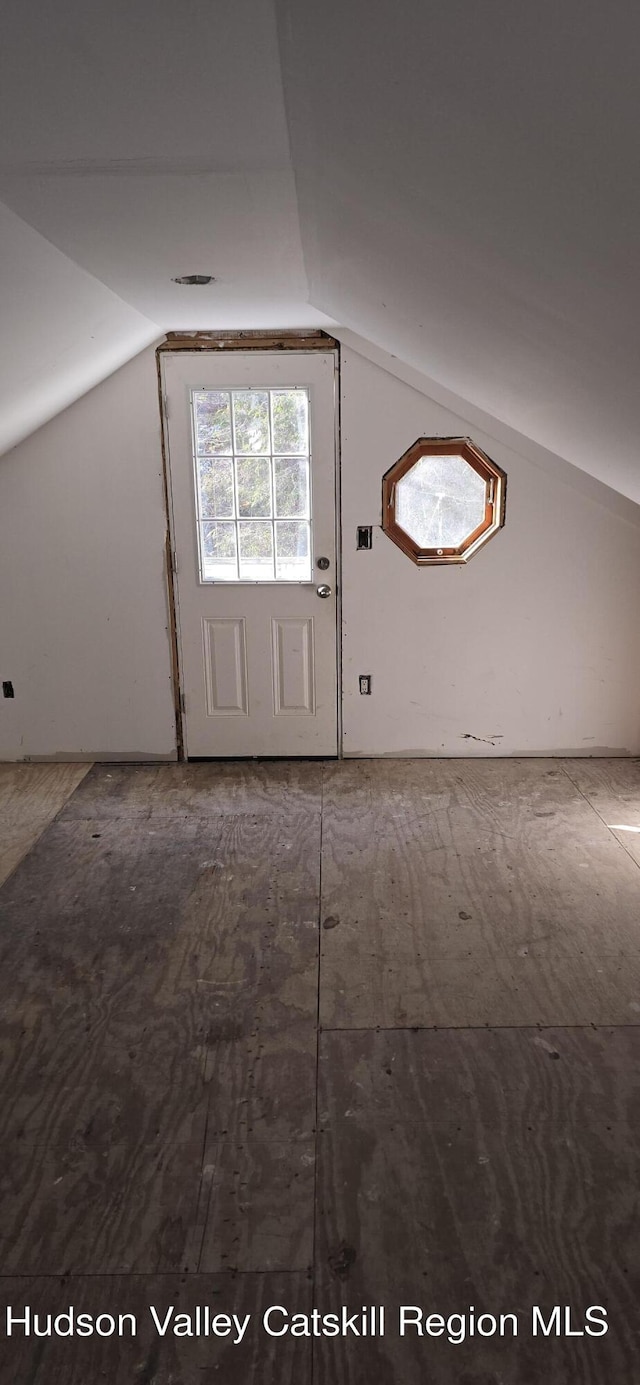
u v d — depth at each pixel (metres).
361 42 0.98
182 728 4.21
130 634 4.08
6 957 2.66
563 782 3.94
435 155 1.20
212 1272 1.67
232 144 1.48
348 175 1.50
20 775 4.13
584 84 0.82
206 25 1.05
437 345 2.64
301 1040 2.29
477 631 4.05
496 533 3.91
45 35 1.08
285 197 1.79
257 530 3.96
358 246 1.93
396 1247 1.71
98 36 1.09
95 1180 1.87
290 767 4.18
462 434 3.79
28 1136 1.99
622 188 0.98
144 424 3.81
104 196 1.74
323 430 3.81
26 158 1.53
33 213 1.82
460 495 3.90
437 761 4.23
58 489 3.89
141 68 1.19
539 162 1.04
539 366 2.09
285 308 3.15
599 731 4.19
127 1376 1.50
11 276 2.11
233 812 3.68
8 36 1.09
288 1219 1.78
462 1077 2.14
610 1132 1.97
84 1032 2.33
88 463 3.85
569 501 3.86
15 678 4.14
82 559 3.98
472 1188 1.83
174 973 2.58
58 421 3.80
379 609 4.04
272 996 2.47
